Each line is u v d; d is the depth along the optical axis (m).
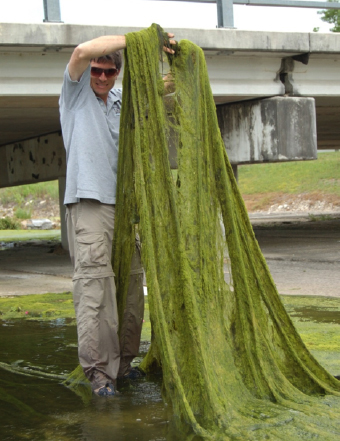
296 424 2.60
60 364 3.81
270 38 8.27
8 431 2.68
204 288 3.04
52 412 2.92
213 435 2.52
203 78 3.32
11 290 6.94
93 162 3.21
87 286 3.17
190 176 3.18
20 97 7.88
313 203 28.95
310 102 8.95
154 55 3.17
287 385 3.03
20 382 3.45
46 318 5.30
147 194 3.05
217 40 8.00
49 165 12.12
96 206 3.21
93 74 3.27
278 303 3.27
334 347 3.90
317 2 8.64
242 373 3.00
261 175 34.53
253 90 8.66
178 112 3.25
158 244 2.99
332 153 37.78
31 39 7.13
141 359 3.85
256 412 2.75
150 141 3.12
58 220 25.88
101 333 3.18
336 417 2.69
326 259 8.68
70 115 3.28
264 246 11.38
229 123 9.23
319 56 8.82
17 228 23.81
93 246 3.16
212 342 2.95
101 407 2.96
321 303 5.54
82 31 7.31
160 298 2.86
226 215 3.22
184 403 2.64
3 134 12.09
